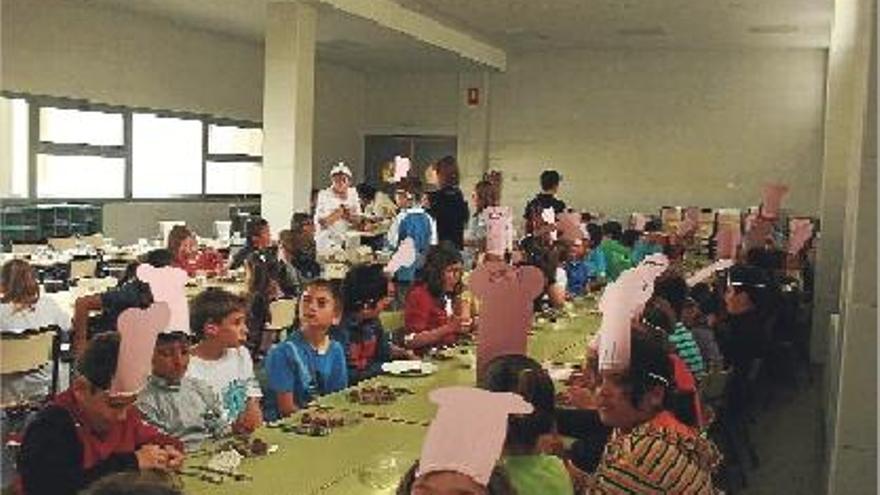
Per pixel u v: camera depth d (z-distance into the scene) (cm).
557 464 198
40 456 208
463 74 1258
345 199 767
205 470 231
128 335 212
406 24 912
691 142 1166
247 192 1092
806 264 829
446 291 446
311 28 796
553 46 1165
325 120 1220
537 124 1229
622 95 1190
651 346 218
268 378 317
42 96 805
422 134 1288
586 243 687
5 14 760
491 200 652
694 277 478
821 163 1089
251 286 500
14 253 668
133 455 220
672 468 201
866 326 317
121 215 908
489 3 866
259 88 1105
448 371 369
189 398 274
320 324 325
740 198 1149
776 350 636
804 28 947
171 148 971
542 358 409
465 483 127
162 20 932
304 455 249
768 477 461
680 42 1093
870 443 319
